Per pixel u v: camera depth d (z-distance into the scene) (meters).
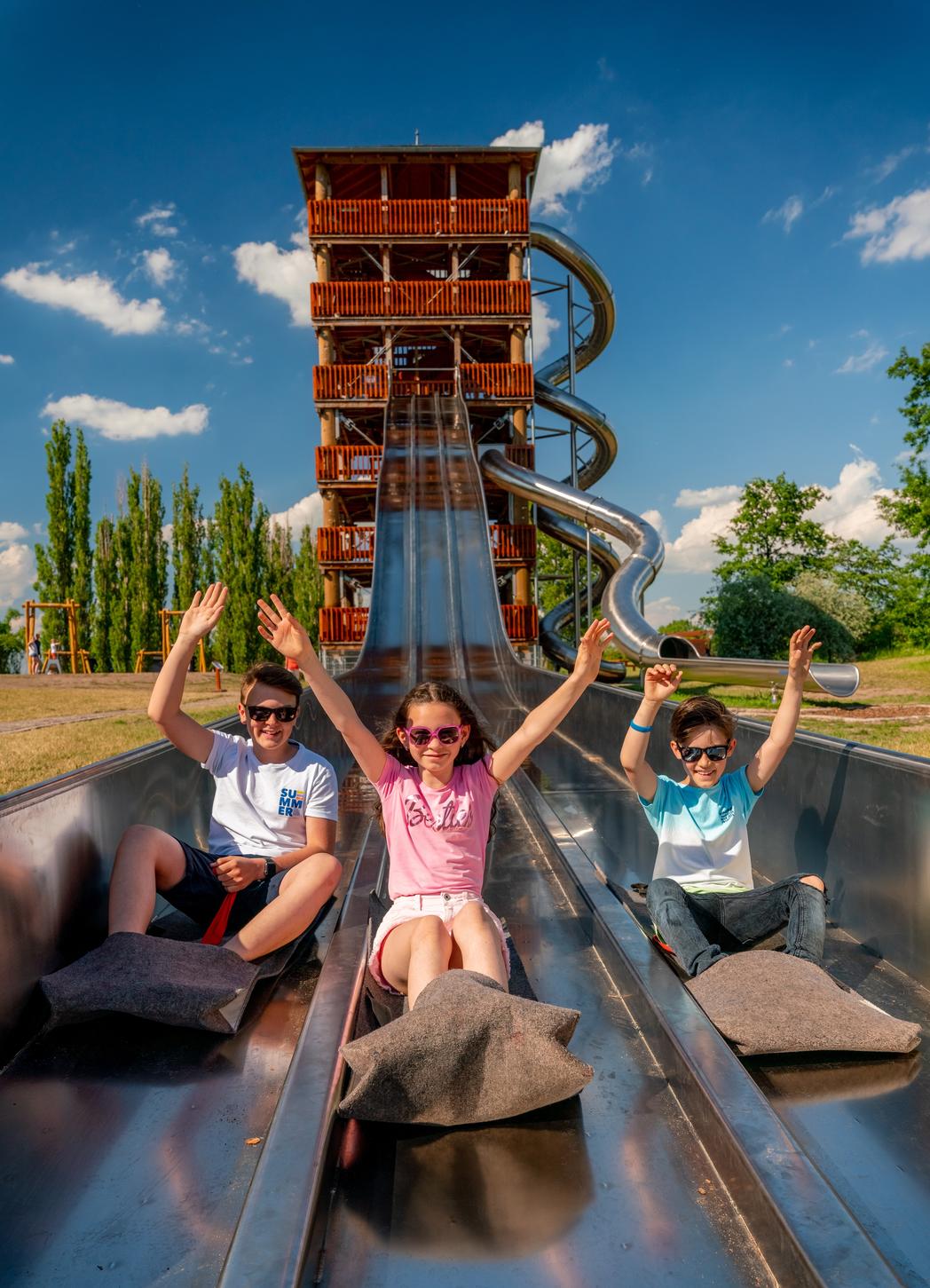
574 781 7.45
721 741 3.74
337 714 3.17
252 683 3.83
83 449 54.59
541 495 31.83
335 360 35.91
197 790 4.92
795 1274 1.74
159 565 56.78
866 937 3.63
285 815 3.85
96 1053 2.83
